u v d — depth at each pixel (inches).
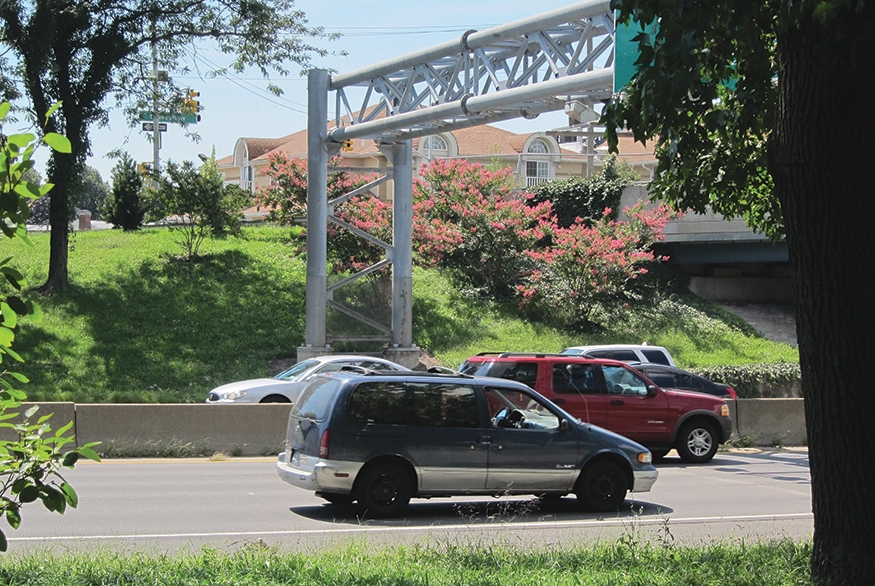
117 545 430.0
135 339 1263.5
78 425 762.2
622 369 797.9
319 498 581.9
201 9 1416.1
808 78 305.4
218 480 650.8
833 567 312.8
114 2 1365.7
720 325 1604.3
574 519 533.3
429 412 528.4
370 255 1432.1
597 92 834.8
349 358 937.5
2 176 186.1
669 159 410.0
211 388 1154.7
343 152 2301.9
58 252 1363.2
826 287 309.1
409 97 1056.8
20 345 1178.6
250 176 2760.8
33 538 444.1
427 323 1430.9
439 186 1654.8
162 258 1555.1
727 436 821.2
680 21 338.6
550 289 1529.3
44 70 1301.7
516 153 2596.0
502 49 960.9
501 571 355.3
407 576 337.1
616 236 1539.1
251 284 1480.1
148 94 1445.6
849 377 308.2
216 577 328.2
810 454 321.1
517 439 539.5
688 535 486.9
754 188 481.1
